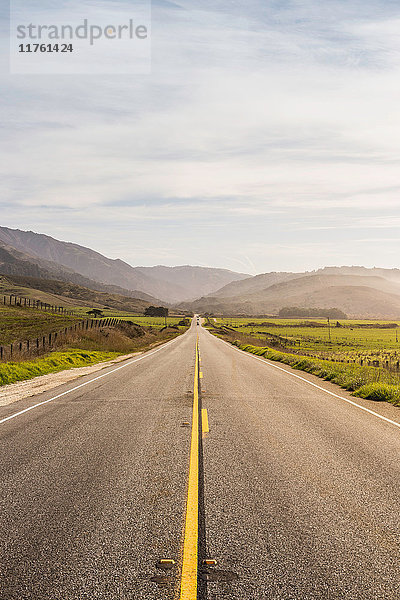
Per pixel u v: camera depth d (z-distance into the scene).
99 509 4.82
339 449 7.38
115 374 18.73
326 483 5.72
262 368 22.42
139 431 8.52
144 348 41.84
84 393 13.42
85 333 39.09
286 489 5.48
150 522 4.49
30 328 51.78
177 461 6.62
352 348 74.38
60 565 3.67
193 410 10.70
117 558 3.78
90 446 7.45
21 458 6.77
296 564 3.71
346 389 15.37
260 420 9.65
